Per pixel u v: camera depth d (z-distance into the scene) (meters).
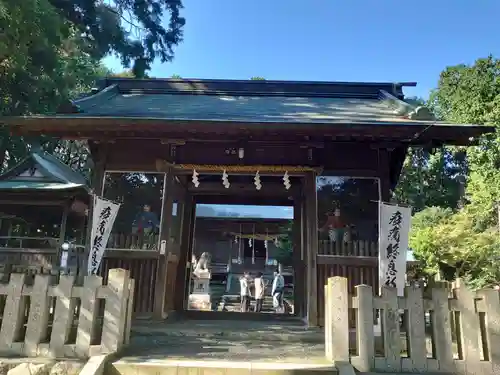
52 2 16.05
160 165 7.48
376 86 10.16
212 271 23.22
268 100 9.74
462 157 28.66
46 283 4.40
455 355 4.54
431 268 15.02
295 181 8.80
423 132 6.57
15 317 4.33
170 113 7.51
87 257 6.93
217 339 5.54
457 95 16.70
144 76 20.92
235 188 8.85
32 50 12.62
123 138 7.59
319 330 6.25
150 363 4.05
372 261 6.96
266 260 23.48
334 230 7.14
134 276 7.16
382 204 6.39
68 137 7.36
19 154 15.99
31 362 4.05
